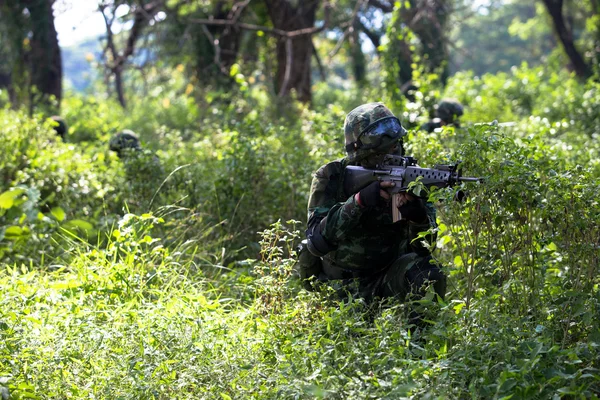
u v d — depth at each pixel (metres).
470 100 17.61
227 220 7.55
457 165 4.53
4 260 7.43
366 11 18.36
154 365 4.30
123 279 5.52
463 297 4.88
